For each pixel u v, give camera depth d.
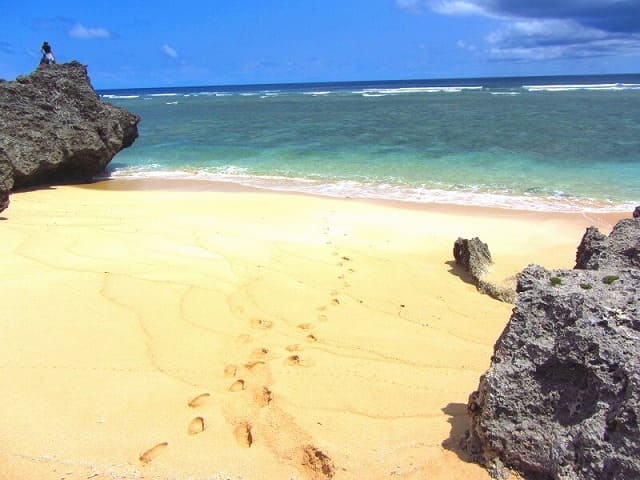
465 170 21.77
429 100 66.50
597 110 44.91
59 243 9.72
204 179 20.94
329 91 117.00
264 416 4.79
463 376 5.77
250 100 82.75
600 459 3.39
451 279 9.69
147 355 5.93
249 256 9.77
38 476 4.10
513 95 71.88
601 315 3.87
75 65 21.31
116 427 4.67
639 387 3.39
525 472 3.85
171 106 70.56
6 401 4.97
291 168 23.09
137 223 11.90
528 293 4.34
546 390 3.89
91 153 19.75
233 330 6.73
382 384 5.44
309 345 6.44
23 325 6.38
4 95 18.56
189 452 4.37
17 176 17.59
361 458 4.17
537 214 15.12
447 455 4.18
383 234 12.75
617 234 6.59
